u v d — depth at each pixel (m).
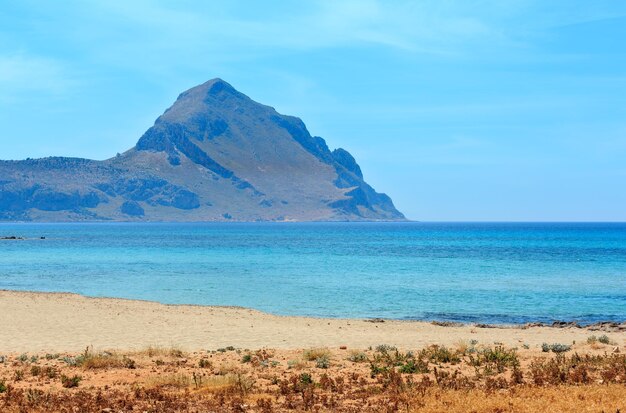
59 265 82.62
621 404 13.09
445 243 161.00
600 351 22.89
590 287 55.78
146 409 13.65
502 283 58.97
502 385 15.76
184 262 88.06
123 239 182.75
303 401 14.22
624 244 149.12
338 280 61.97
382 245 148.25
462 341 24.89
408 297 48.91
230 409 13.73
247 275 67.50
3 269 76.06
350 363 20.22
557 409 12.81
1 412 13.27
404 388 15.36
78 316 34.50
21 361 20.53
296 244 153.00
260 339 27.42
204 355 22.16
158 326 31.33
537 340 27.36
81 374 18.11
